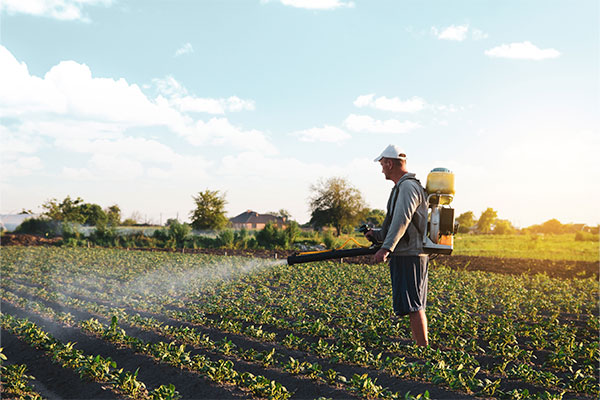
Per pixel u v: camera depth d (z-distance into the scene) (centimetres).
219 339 844
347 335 797
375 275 1872
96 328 888
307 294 1395
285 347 781
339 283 1648
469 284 1620
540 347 801
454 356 666
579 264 2523
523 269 2298
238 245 3919
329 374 594
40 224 4866
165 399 514
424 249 557
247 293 1332
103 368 630
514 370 644
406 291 561
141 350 752
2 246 3575
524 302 1228
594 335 890
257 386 554
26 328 862
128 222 7488
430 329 873
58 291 1452
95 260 2480
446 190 550
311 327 869
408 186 546
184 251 3422
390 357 702
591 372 666
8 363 757
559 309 1152
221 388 575
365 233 598
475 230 11631
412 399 482
